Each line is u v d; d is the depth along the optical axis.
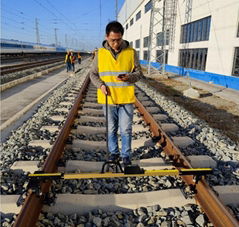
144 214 2.63
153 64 32.50
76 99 7.41
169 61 25.28
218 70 15.52
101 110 7.03
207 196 2.58
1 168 3.62
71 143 4.50
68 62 21.02
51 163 3.21
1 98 9.38
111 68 2.98
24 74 17.98
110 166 3.57
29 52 57.47
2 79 14.18
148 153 4.23
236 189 3.13
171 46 24.45
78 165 3.59
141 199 2.83
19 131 5.29
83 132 5.19
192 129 5.53
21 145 4.44
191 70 19.75
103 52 2.96
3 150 4.34
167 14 23.52
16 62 34.59
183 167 3.32
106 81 3.06
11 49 47.09
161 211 2.66
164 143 4.36
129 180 3.29
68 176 2.57
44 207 2.67
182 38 21.95
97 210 2.69
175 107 7.77
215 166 3.94
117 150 3.57
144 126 5.55
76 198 2.79
